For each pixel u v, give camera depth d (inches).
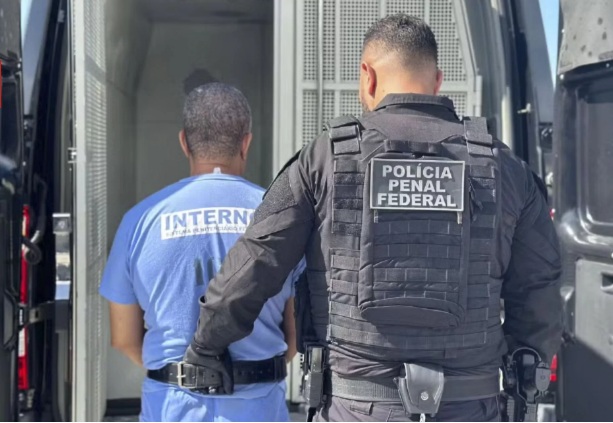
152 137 151.7
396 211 51.0
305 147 55.1
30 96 89.6
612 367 63.9
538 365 56.5
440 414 51.6
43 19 92.1
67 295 86.7
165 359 61.4
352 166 51.8
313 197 53.1
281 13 93.4
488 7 95.4
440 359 51.4
